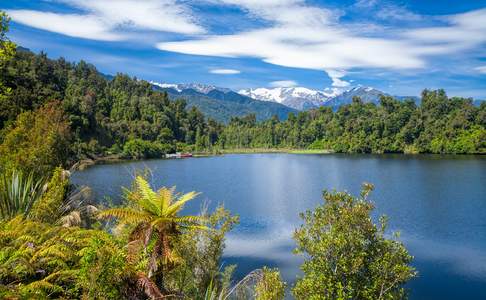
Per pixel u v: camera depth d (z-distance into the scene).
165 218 5.53
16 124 25.31
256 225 29.03
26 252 5.29
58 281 5.39
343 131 152.50
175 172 72.19
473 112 117.44
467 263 20.88
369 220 8.61
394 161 93.44
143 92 188.50
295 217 32.19
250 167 84.06
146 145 108.56
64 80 152.25
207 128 177.50
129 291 5.20
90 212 10.70
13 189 8.51
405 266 8.07
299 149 161.88
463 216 32.50
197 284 7.89
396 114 134.62
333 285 8.34
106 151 97.50
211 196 44.34
